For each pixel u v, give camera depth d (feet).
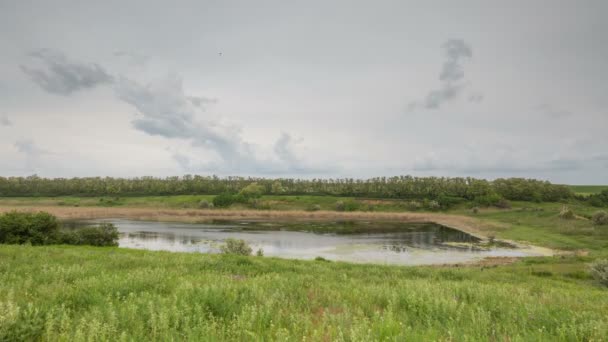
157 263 57.00
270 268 60.70
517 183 520.01
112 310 19.84
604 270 74.54
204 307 22.11
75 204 430.61
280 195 539.70
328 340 16.92
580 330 18.95
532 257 139.95
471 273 72.59
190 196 506.89
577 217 258.16
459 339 17.44
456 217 349.20
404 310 24.02
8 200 467.11
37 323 17.61
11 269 41.14
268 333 17.38
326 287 33.04
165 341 16.12
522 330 19.48
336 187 615.57
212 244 170.30
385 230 252.01
